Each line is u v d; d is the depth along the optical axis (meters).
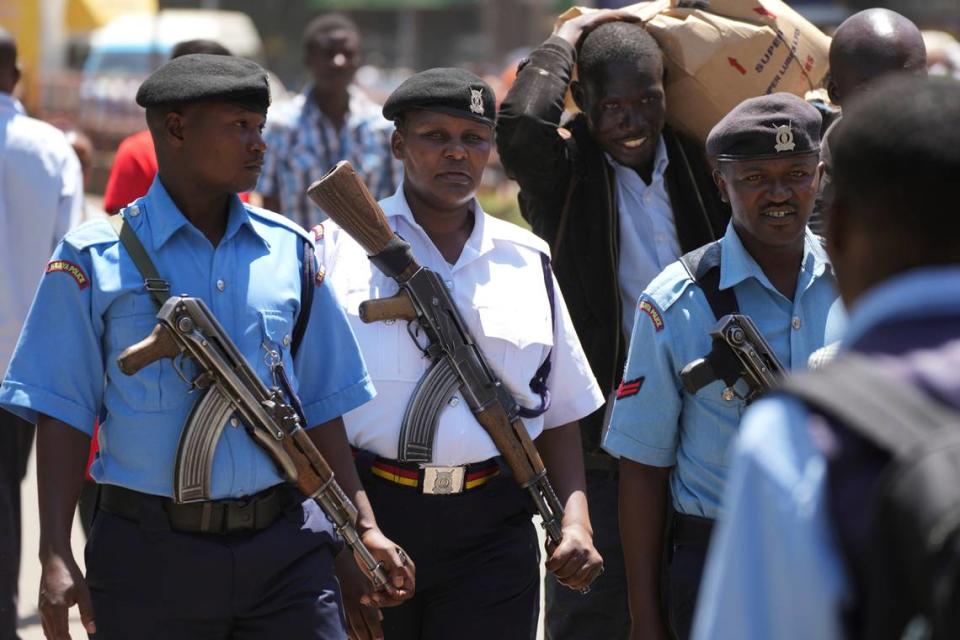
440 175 12.43
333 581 11.10
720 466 11.34
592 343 14.38
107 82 67.44
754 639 5.40
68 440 10.55
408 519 12.15
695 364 11.07
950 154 5.55
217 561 10.55
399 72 127.62
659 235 14.40
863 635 5.20
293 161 23.67
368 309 12.07
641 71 14.11
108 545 10.69
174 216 10.71
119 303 10.53
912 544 5.01
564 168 14.39
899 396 5.31
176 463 10.42
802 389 5.46
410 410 12.05
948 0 95.50
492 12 121.69
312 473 10.88
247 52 86.19
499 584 12.24
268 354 10.87
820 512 5.27
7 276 17.52
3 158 17.45
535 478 12.34
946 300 5.53
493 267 12.59
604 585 14.14
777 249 11.54
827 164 11.75
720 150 11.48
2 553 16.72
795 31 14.72
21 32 66.12
